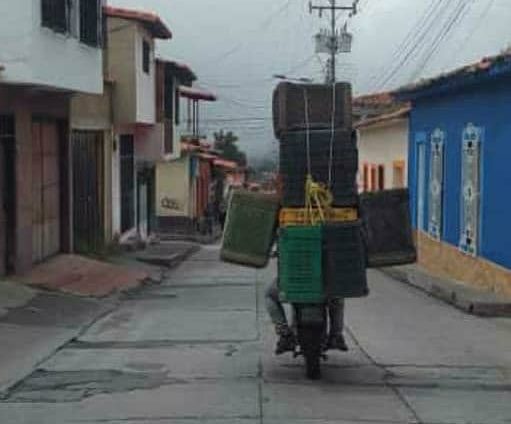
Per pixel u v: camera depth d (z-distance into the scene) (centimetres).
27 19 1556
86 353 1102
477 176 1889
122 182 3011
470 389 898
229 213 968
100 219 2630
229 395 854
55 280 1762
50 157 2088
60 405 821
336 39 4775
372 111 3728
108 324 1378
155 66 3139
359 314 1486
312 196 928
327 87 962
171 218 4912
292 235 902
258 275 2370
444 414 792
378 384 915
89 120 2445
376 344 1164
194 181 5166
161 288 1997
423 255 2441
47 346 1145
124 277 2011
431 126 2375
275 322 946
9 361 1035
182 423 750
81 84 1898
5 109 1694
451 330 1315
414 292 1920
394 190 948
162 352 1102
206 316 1469
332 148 936
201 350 1115
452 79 1888
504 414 796
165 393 864
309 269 901
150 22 2750
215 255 3291
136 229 3300
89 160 2497
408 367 1009
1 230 1698
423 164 2492
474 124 1916
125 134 3042
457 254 2044
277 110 958
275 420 759
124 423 752
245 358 1052
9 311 1396
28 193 1822
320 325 906
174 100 3622
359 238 908
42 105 1950
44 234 2023
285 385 900
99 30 2045
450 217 2131
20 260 1761
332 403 824
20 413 794
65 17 1750
